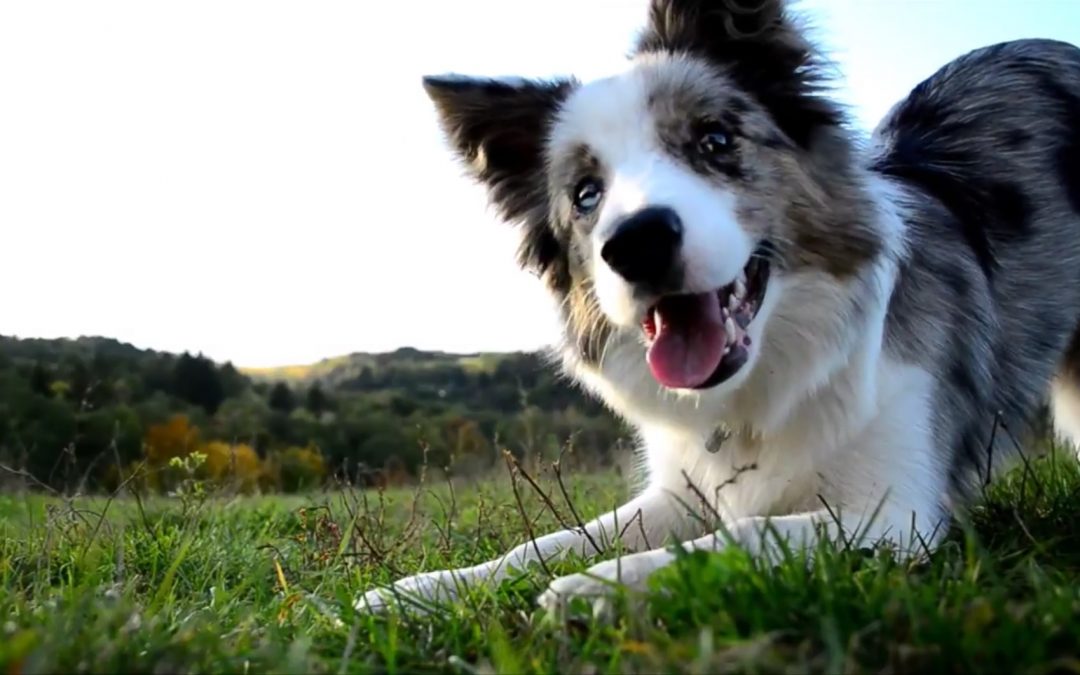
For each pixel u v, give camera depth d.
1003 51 0.66
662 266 0.40
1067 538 0.43
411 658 0.32
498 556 0.52
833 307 0.45
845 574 0.30
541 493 0.51
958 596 0.28
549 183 0.50
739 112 0.45
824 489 0.46
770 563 0.31
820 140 0.47
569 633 0.31
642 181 0.43
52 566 0.54
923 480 0.46
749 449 0.48
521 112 0.52
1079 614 0.26
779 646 0.26
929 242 0.52
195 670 0.29
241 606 0.42
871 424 0.46
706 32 0.48
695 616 0.28
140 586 0.51
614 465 1.07
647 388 0.48
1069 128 0.62
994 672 0.23
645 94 0.46
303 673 0.29
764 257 0.44
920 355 0.48
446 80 0.52
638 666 0.27
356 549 0.55
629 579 0.34
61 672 0.28
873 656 0.25
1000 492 0.53
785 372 0.46
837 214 0.46
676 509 0.50
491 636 0.31
